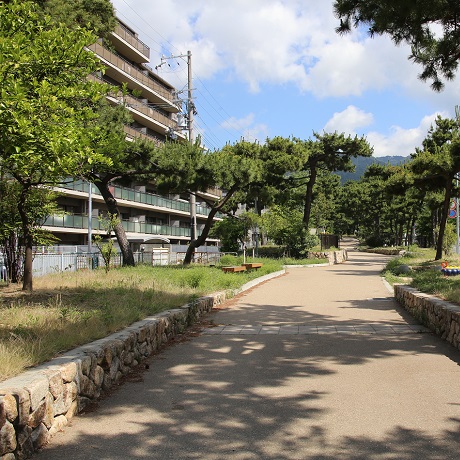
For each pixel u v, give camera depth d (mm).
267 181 34000
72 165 7309
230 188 22688
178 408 5043
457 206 34188
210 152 20844
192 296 11617
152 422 4645
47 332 6051
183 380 6109
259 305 13531
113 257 23094
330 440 4195
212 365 6883
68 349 5496
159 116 45125
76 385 4812
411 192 32125
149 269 18344
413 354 7422
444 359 7070
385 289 17422
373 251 64688
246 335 9195
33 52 7105
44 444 4074
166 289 12203
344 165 37812
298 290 17312
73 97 8016
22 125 5973
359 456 3863
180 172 19766
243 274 20438
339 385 5844
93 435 4312
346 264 35562
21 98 6160
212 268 21469
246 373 6441
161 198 45125
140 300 9797
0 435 3443
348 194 75250
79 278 14008
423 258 30328
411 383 5879
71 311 7715
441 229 27109
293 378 6180
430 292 11422
